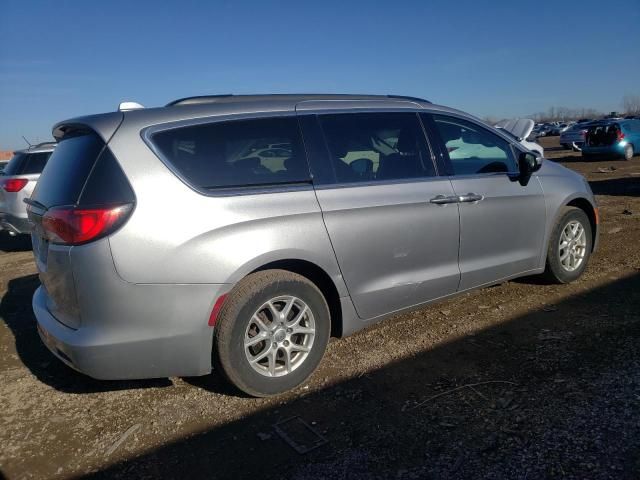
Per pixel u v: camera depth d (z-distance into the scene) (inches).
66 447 110.1
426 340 152.9
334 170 134.4
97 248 106.9
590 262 220.7
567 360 134.3
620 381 121.8
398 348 148.6
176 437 111.4
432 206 147.3
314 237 126.1
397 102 154.3
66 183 116.1
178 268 110.7
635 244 248.5
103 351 109.0
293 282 123.7
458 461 98.2
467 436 105.7
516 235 169.8
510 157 175.8
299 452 103.9
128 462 103.9
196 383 135.3
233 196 118.4
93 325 109.9
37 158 320.8
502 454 99.3
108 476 100.0
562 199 182.1
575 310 167.5
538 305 174.1
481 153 167.0
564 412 111.4
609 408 111.4
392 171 144.7
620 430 103.7
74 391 134.4
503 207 164.4
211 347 117.3
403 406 118.4
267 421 115.6
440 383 127.7
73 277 109.3
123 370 112.0
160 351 112.7
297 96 139.3
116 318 109.0
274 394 124.8
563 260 188.2
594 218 199.6
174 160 115.1
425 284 148.3
